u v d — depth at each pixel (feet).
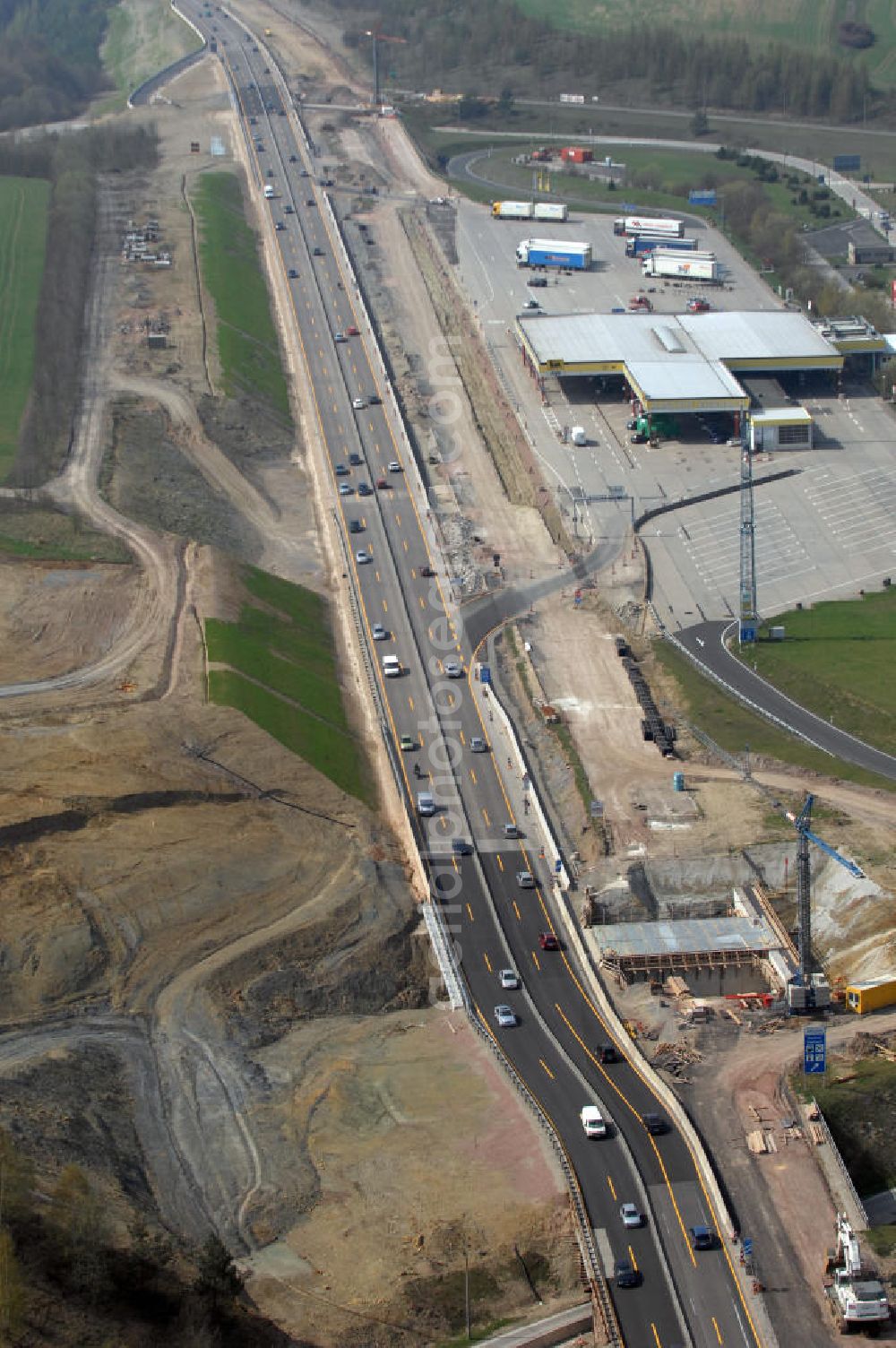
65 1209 437.58
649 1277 457.27
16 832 598.34
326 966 590.55
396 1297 449.48
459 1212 480.23
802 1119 523.70
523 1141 509.76
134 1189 475.72
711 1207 483.51
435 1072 545.85
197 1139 507.71
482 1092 536.01
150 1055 539.29
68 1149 476.13
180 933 587.68
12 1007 546.26
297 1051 554.05
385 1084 538.47
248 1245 469.57
